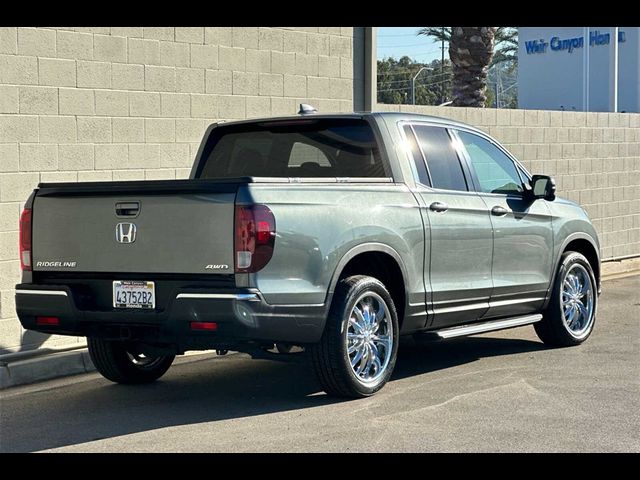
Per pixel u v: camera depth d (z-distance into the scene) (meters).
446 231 8.20
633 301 12.80
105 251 7.02
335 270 7.12
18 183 9.02
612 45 20.30
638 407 7.16
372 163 8.05
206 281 6.71
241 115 11.01
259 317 6.62
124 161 9.89
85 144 9.55
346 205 7.29
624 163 16.56
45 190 7.29
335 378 7.26
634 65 35.00
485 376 8.30
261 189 6.71
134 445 6.36
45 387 8.33
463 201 8.47
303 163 8.41
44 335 9.22
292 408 7.25
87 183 7.11
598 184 16.09
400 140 8.16
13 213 8.99
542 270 9.33
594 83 36.00
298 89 11.64
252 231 6.57
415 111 13.23
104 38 9.66
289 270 6.80
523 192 9.29
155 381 8.45
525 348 9.68
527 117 14.73
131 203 6.91
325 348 7.17
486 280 8.66
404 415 6.96
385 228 7.58
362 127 8.16
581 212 10.06
